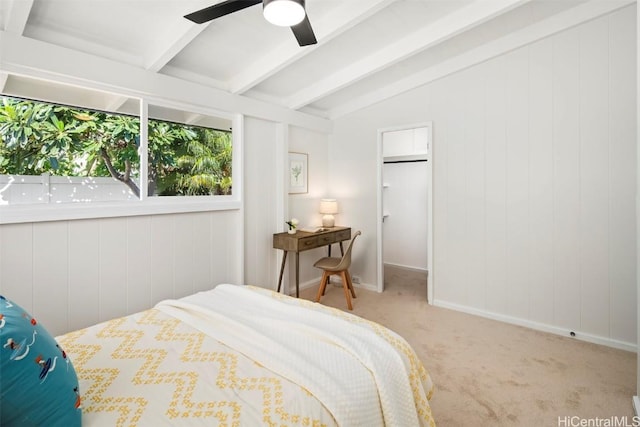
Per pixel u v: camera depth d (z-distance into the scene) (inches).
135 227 106.5
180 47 93.8
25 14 74.7
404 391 51.9
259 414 40.8
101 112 107.7
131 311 105.9
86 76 91.7
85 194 104.4
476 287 137.0
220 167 133.0
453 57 136.6
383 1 88.2
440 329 122.0
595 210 112.0
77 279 94.3
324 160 183.9
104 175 108.7
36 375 35.3
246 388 45.7
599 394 82.2
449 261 143.8
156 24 91.0
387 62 122.3
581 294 114.9
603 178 110.4
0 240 81.9
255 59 118.3
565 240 117.6
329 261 153.2
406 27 111.7
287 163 157.6
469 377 89.9
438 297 147.5
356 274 177.9
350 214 178.2
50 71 86.0
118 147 112.0
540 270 122.5
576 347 108.0
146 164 109.9
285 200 156.4
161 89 108.6
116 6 83.1
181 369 50.6
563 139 117.0
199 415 40.5
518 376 90.4
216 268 130.6
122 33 93.8
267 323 64.7
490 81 131.2
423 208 214.4
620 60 106.7
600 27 109.5
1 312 37.1
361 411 45.4
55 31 88.8
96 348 56.9
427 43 111.9
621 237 108.0
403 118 155.9
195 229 123.4
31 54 82.4
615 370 93.4
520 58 124.4
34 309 87.2
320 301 152.0
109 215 99.1
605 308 110.7
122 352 55.6
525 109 124.0
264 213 150.5
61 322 91.7
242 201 137.6
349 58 128.3
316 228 165.2
